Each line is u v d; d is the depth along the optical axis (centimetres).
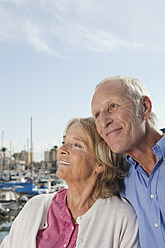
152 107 201
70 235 208
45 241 212
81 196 217
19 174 4128
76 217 217
